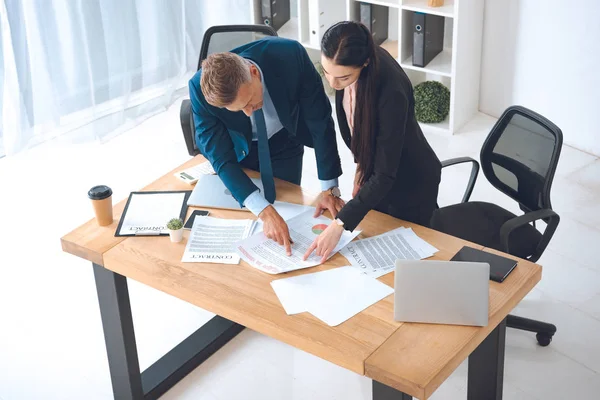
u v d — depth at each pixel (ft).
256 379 10.36
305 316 7.69
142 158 15.83
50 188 14.88
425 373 6.94
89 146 16.30
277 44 9.11
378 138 8.39
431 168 9.46
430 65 15.92
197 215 9.25
